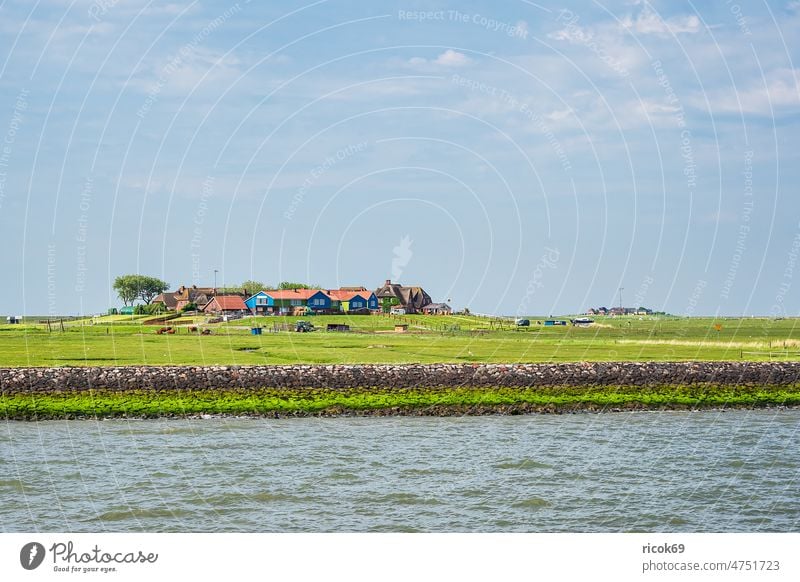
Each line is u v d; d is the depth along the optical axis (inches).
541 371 3265.3
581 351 4008.4
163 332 5088.6
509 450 2330.2
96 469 2071.9
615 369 3302.2
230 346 4192.9
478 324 6427.2
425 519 1684.3
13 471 2046.0
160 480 1962.4
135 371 3085.6
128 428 2684.5
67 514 1706.4
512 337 4965.6
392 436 2549.2
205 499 1811.0
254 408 2977.4
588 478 2010.3
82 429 2662.4
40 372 3038.9
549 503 1797.5
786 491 1909.4
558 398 3164.4
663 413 3095.5
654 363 3358.8
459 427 2741.1
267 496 1838.1
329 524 1648.6
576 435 2583.7
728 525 1663.4
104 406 2920.8
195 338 4672.7
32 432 2600.9
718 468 2121.1
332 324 5821.9
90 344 4220.0
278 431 2632.9
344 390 3127.5
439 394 3129.9
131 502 1785.2
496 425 2790.4
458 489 1902.1
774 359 3661.4
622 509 1760.6
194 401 3004.4
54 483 1935.3
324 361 3538.4
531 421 2891.2
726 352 3976.4
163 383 3078.2
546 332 5452.8
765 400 3262.8
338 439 2488.9
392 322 6550.2
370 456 2237.9
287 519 1679.4
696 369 3358.8
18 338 4522.6
